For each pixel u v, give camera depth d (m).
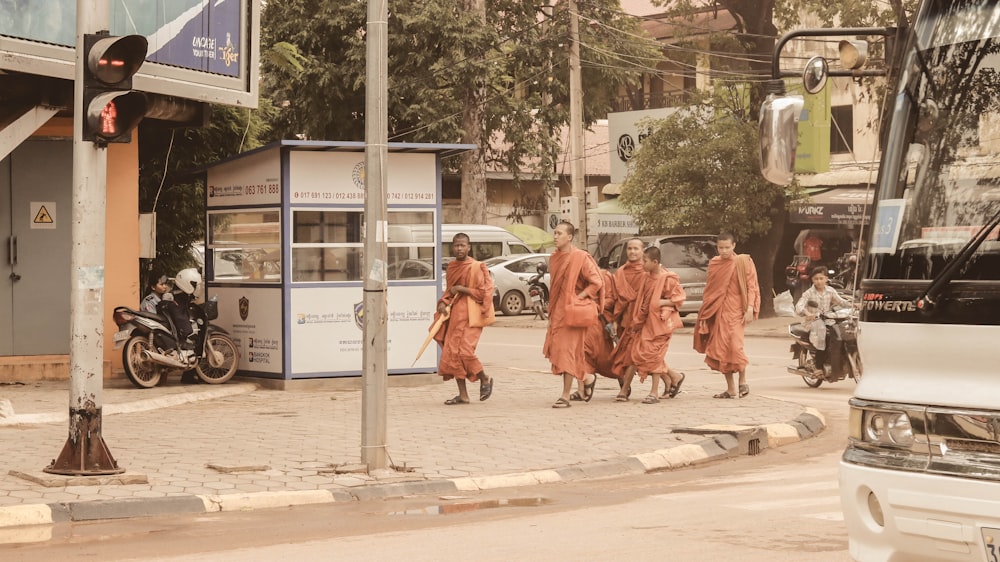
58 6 13.93
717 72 30.92
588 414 13.55
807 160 30.58
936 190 5.45
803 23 31.95
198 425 12.59
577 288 14.16
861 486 5.43
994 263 5.14
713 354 15.07
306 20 36.03
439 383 16.75
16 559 7.11
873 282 5.61
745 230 28.92
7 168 15.80
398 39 35.03
